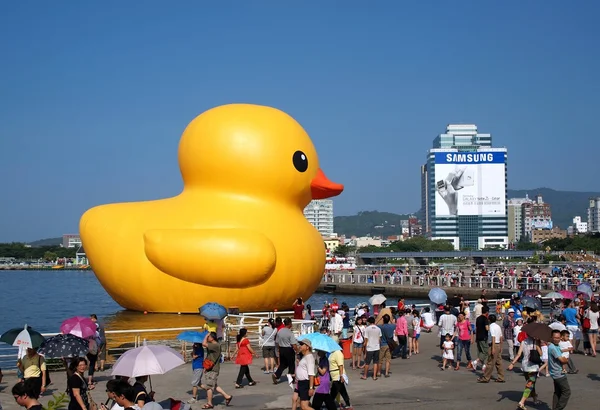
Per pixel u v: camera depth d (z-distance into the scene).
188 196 27.98
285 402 13.93
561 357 12.53
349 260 104.38
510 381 16.27
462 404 13.78
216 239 25.80
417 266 78.94
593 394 14.69
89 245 28.20
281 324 17.12
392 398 14.35
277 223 27.14
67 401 13.49
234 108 28.28
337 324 21.12
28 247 189.75
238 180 27.20
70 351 11.38
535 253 126.12
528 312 19.50
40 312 44.09
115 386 9.12
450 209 182.50
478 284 51.78
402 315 20.56
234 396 14.49
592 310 20.00
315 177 28.64
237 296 26.34
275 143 27.42
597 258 111.56
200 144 27.53
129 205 28.66
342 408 13.29
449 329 18.39
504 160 182.12
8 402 13.80
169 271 26.33
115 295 28.20
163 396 14.59
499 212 181.50
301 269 27.20
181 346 20.64
